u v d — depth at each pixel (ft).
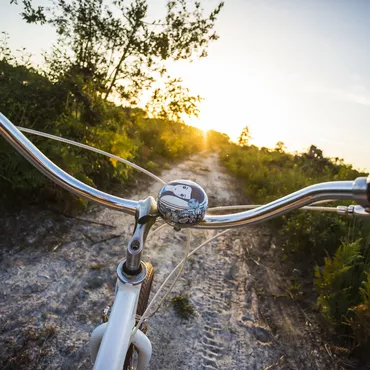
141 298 5.05
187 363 9.62
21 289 11.10
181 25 38.70
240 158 66.69
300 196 2.84
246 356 10.37
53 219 16.06
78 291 11.68
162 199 3.08
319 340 11.57
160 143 49.39
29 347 8.87
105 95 37.88
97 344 3.81
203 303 12.59
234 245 18.56
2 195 15.70
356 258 14.44
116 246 15.47
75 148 20.30
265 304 13.34
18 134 3.43
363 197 2.41
